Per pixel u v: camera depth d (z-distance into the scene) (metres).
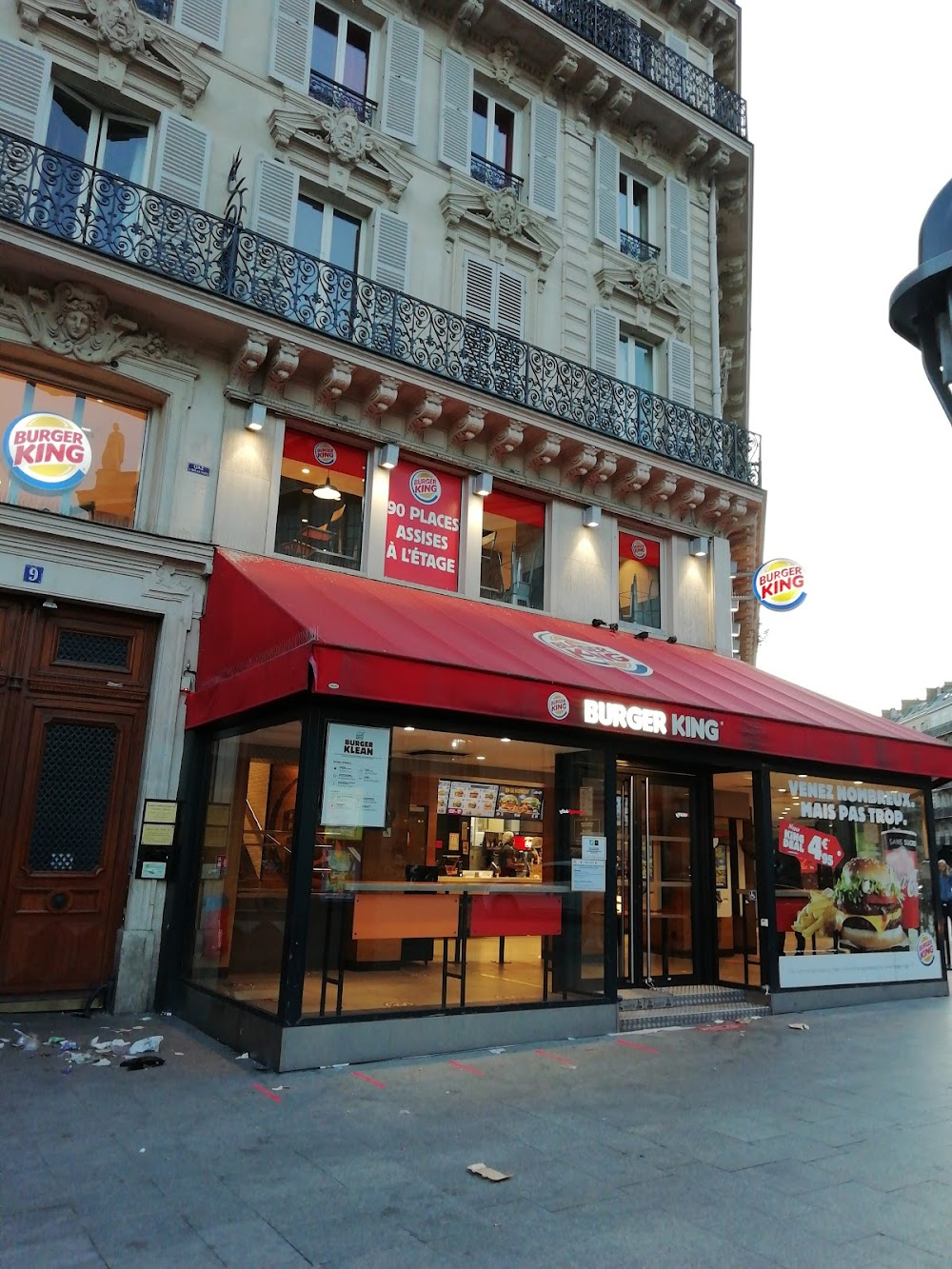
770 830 9.53
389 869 7.02
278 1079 5.95
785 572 13.02
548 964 7.79
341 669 6.36
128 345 8.71
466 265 11.64
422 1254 3.51
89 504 8.67
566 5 13.20
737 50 16.02
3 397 8.39
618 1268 3.43
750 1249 3.60
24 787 7.78
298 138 10.50
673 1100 5.70
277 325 9.06
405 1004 6.92
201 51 10.09
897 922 10.36
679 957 9.95
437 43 12.23
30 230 7.78
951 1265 3.47
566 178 13.12
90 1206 3.86
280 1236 3.63
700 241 14.56
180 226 8.97
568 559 11.54
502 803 7.78
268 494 9.34
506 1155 4.62
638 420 12.06
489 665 7.43
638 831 9.95
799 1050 7.29
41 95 8.86
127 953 7.84
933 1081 6.30
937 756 10.40
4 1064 6.03
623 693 8.03
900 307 1.74
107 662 8.38
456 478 10.84
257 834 7.16
